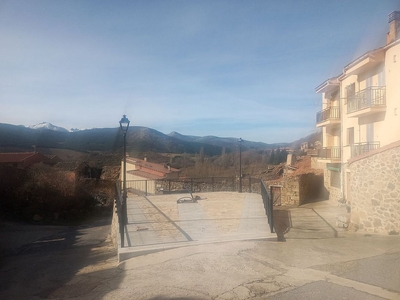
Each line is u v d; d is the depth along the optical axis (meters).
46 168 28.53
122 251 7.51
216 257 6.94
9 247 15.30
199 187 21.23
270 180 23.23
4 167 25.14
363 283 5.23
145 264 6.82
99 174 33.12
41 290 6.30
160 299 4.93
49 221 24.03
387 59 13.43
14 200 24.69
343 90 17.64
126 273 6.35
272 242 8.33
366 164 10.29
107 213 28.06
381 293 4.80
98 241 15.87
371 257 6.74
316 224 11.14
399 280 5.31
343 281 5.36
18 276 8.09
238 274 5.89
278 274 5.83
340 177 17.20
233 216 11.24
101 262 8.74
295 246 7.87
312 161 23.47
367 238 8.88
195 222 10.41
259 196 15.95
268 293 4.98
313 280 5.46
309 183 19.42
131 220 10.80
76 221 25.08
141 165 31.25
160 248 7.70
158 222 10.46
